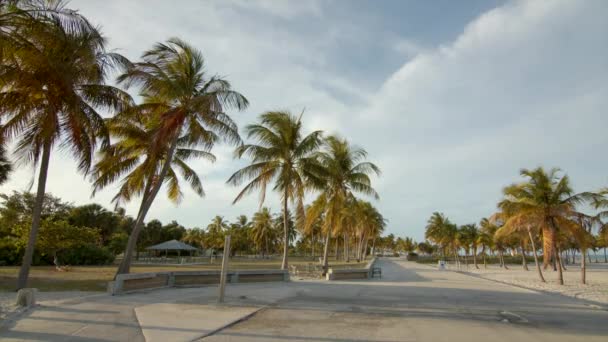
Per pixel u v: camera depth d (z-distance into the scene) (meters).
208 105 16.02
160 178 17.94
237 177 22.67
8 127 13.71
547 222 25.27
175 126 16.80
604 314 11.12
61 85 12.92
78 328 7.46
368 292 15.85
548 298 15.16
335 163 25.92
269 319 9.16
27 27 10.91
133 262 49.97
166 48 17.55
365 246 80.12
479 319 9.83
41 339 6.59
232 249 90.62
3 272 24.75
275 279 20.33
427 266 53.16
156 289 14.89
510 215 27.59
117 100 15.23
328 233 27.23
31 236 14.13
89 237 29.50
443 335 7.80
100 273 25.12
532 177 25.39
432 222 68.69
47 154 14.66
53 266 34.41
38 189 14.38
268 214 84.19
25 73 12.42
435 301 13.31
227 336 7.32
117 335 7.05
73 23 11.60
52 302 10.46
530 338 7.72
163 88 16.48
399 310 11.06
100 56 14.17
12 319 8.09
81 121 13.95
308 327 8.31
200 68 18.81
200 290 14.93
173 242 53.12
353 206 29.25
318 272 27.02
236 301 11.98
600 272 43.31
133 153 19.86
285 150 23.42
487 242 56.34
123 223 65.31
